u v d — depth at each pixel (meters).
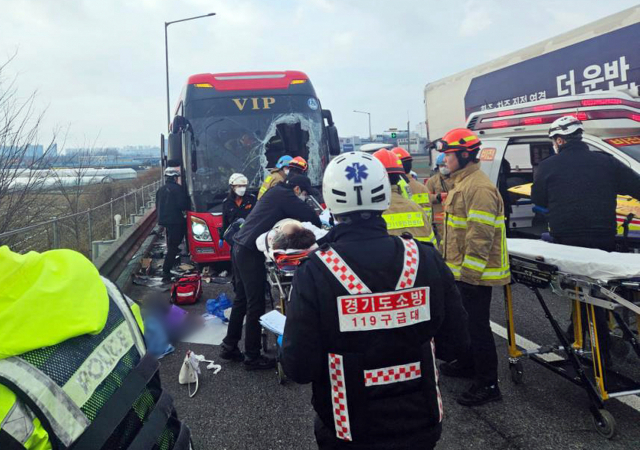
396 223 3.45
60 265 1.13
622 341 3.93
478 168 3.29
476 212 3.09
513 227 7.91
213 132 7.57
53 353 1.02
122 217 12.91
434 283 1.62
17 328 0.96
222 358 4.33
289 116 7.77
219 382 3.87
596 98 6.14
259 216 4.01
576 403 3.27
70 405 1.00
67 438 0.98
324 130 8.00
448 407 3.29
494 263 3.17
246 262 3.99
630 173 3.87
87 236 9.20
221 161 7.54
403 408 1.54
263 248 3.87
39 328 0.99
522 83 8.34
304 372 1.55
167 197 7.39
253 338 4.04
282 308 3.91
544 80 7.82
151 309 4.93
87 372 1.07
